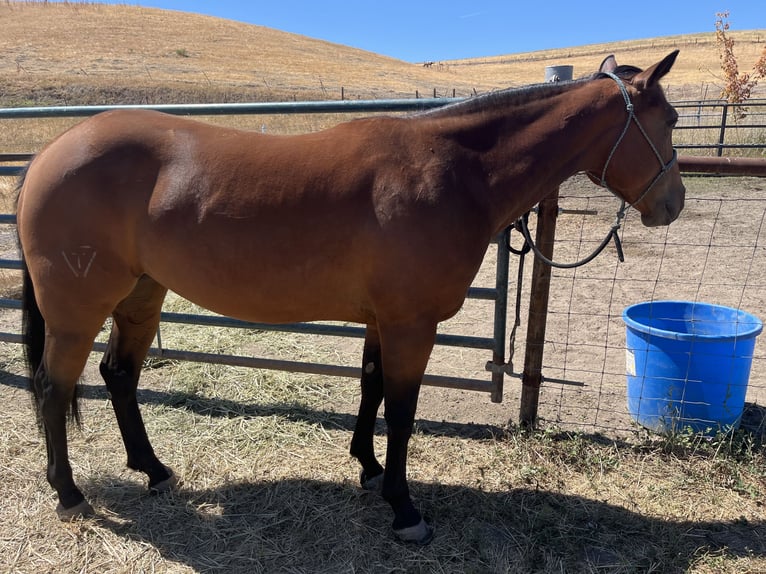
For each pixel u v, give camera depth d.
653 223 2.46
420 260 2.07
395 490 2.39
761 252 6.45
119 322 2.62
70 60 36.03
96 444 3.09
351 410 3.50
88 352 2.42
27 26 46.19
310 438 3.17
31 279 2.40
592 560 2.28
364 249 2.09
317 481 2.80
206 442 3.12
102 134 2.21
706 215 8.21
